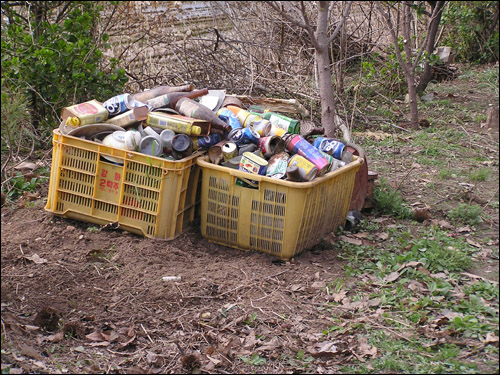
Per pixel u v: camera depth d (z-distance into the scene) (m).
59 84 6.55
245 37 8.92
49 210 4.77
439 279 4.21
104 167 4.53
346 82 9.34
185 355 3.42
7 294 3.80
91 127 4.56
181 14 9.48
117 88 7.02
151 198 4.45
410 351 3.42
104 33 7.86
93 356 3.37
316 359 3.39
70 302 3.80
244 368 3.32
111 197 4.57
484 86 10.34
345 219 5.12
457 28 12.52
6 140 5.51
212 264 4.36
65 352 3.37
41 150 6.42
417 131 8.02
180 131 4.52
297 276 4.26
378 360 3.34
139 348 3.49
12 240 4.50
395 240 4.96
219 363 3.34
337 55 9.47
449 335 3.55
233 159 4.49
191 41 8.48
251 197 4.39
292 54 8.70
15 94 5.56
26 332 3.45
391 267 4.45
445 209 5.60
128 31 8.96
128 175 4.47
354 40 9.66
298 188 4.20
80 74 6.48
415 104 8.07
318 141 4.90
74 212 4.69
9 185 5.52
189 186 4.68
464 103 9.40
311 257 4.61
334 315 3.83
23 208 5.08
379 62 9.95
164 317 3.78
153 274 4.16
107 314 3.77
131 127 4.70
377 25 10.27
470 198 5.74
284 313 3.84
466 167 6.66
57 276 4.06
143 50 8.65
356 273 4.37
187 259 4.40
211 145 4.68
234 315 3.80
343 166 4.73
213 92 5.14
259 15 8.84
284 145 4.59
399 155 7.11
